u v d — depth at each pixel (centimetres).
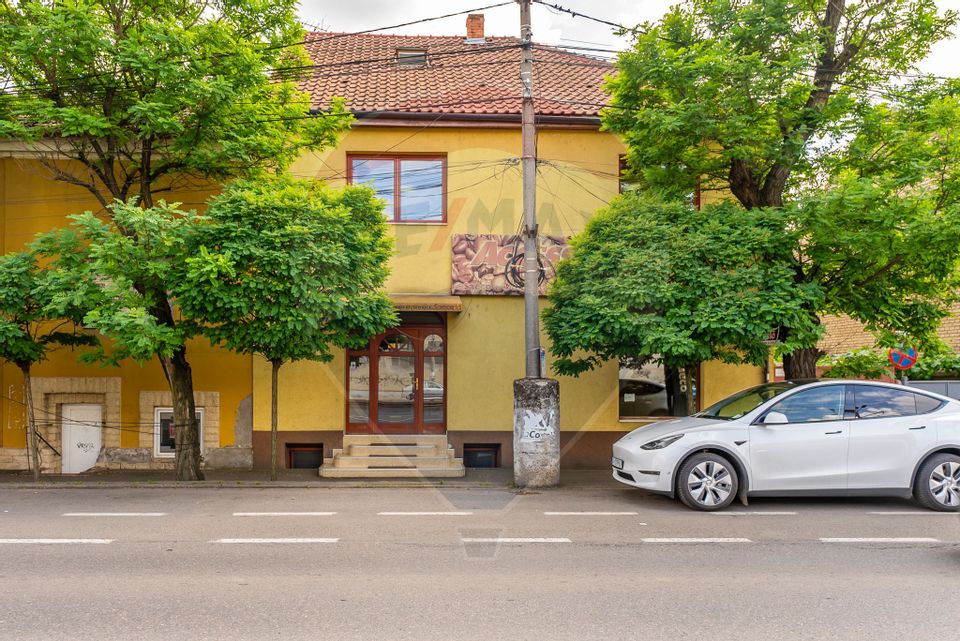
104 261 945
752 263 1011
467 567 607
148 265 940
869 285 1105
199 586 548
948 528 769
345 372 1329
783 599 523
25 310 1059
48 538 712
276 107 1140
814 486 859
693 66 1013
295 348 1026
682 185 1138
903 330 1152
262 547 676
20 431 1324
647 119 1044
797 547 684
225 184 1113
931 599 525
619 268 1020
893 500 942
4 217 1316
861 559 641
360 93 1422
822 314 1155
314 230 976
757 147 1062
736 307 966
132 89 1028
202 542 696
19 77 1041
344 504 920
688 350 950
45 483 1091
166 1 1066
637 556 648
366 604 506
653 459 877
